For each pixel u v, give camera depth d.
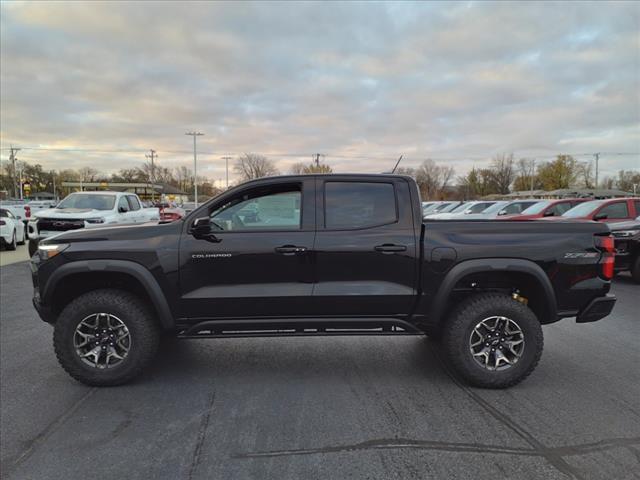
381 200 3.90
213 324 3.78
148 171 101.31
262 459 2.73
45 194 102.38
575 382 3.91
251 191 3.89
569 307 3.87
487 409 3.39
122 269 3.68
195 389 3.78
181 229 3.79
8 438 2.98
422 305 3.82
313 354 4.64
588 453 2.79
